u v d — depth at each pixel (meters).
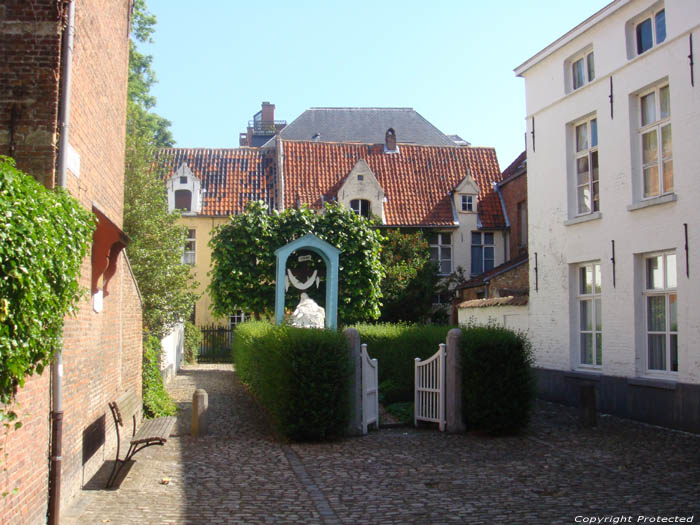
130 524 6.53
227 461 9.58
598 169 15.17
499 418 11.45
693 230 12.24
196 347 29.02
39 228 4.64
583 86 15.55
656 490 7.79
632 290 13.80
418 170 33.50
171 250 21.36
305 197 31.72
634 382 13.46
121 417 8.62
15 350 4.47
